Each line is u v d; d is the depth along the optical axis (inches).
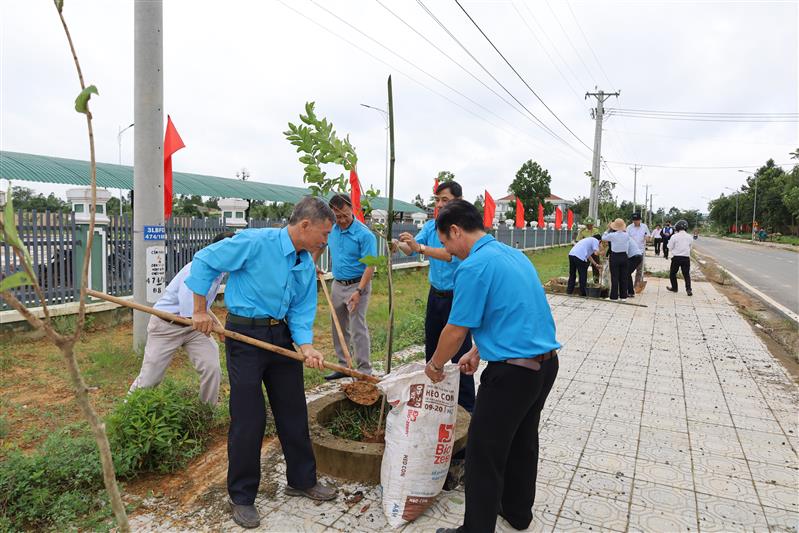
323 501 119.2
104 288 297.1
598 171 958.4
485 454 99.2
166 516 113.5
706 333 304.3
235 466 111.1
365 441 141.0
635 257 441.7
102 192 297.1
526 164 2171.5
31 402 179.3
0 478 115.3
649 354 255.3
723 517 117.5
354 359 205.5
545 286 485.4
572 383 208.8
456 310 99.0
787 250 1542.8
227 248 110.3
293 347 120.2
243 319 113.1
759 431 164.1
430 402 113.3
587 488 128.7
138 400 136.6
